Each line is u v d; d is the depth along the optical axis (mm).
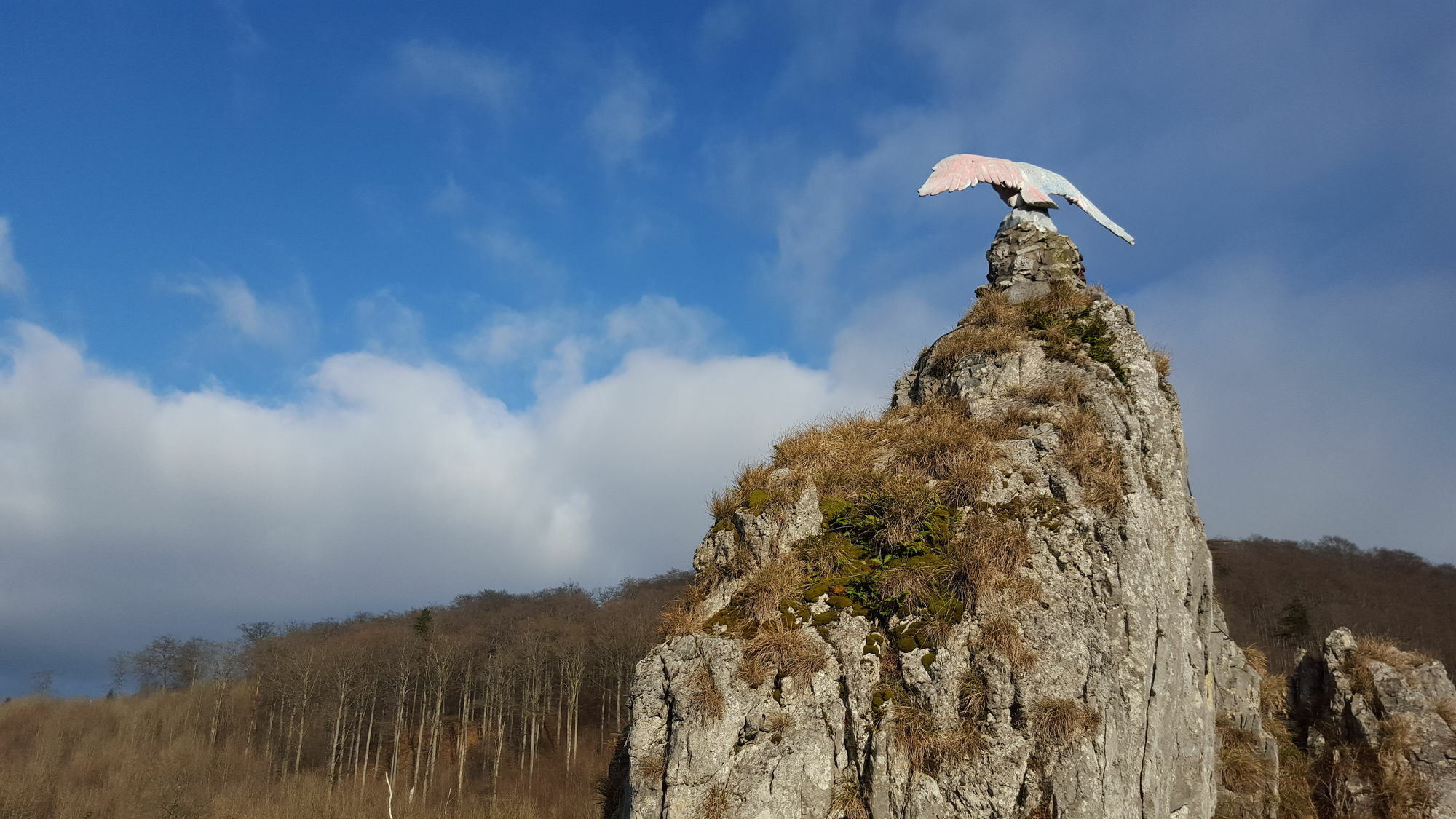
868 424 13773
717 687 9711
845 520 11484
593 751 64375
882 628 10414
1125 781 9578
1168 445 13219
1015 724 9453
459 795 57219
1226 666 15008
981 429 12445
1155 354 15047
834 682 9984
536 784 59812
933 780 9320
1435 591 86562
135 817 54156
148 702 80875
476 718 72562
